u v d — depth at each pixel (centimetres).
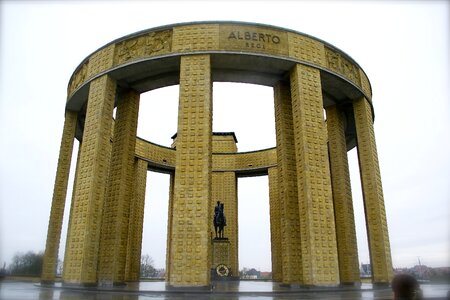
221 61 1798
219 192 3262
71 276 1600
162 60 1789
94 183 1697
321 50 1908
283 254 1759
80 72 2106
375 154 2075
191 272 1450
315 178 1672
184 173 1584
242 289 1589
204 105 1666
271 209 3109
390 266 1850
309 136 1727
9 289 1348
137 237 2739
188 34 1797
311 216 1606
